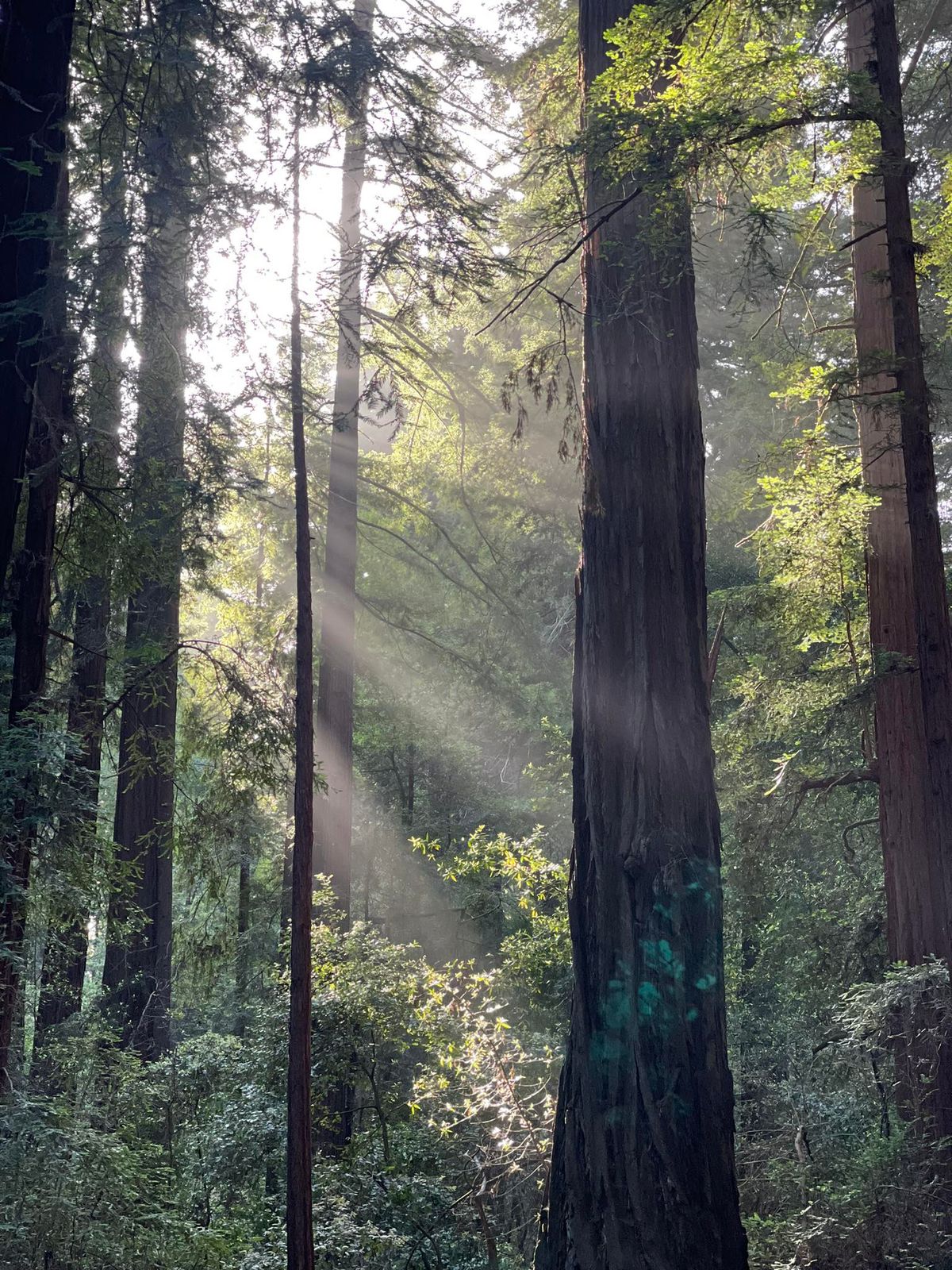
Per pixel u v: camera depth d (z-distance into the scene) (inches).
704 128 278.2
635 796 275.7
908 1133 413.7
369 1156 413.4
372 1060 446.3
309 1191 265.0
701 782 279.1
